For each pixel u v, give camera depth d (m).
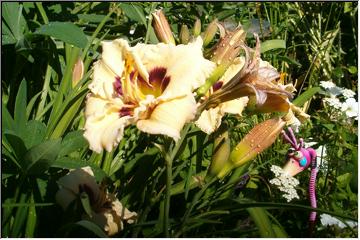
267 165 0.86
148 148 0.74
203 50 0.63
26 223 0.58
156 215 0.67
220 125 0.61
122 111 0.50
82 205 0.57
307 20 1.34
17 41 0.79
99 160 0.69
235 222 0.69
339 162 0.86
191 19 1.04
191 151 0.76
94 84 0.51
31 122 0.63
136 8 0.91
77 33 0.74
